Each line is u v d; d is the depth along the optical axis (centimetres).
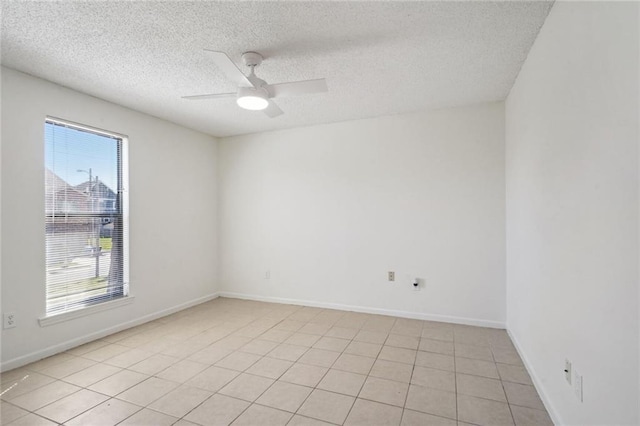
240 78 226
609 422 124
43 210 271
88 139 311
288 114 374
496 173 336
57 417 190
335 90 303
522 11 188
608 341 125
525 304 249
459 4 181
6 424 184
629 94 110
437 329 333
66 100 289
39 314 267
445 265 356
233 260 469
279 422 186
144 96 313
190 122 400
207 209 456
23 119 259
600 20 130
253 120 394
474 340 303
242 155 462
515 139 283
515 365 252
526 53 235
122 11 184
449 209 354
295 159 429
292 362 261
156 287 375
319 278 417
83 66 252
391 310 380
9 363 248
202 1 176
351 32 208
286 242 436
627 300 112
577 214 153
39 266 268
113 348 289
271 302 443
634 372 108
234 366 254
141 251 358
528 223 238
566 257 166
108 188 329
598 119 132
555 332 182
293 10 185
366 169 391
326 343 299
